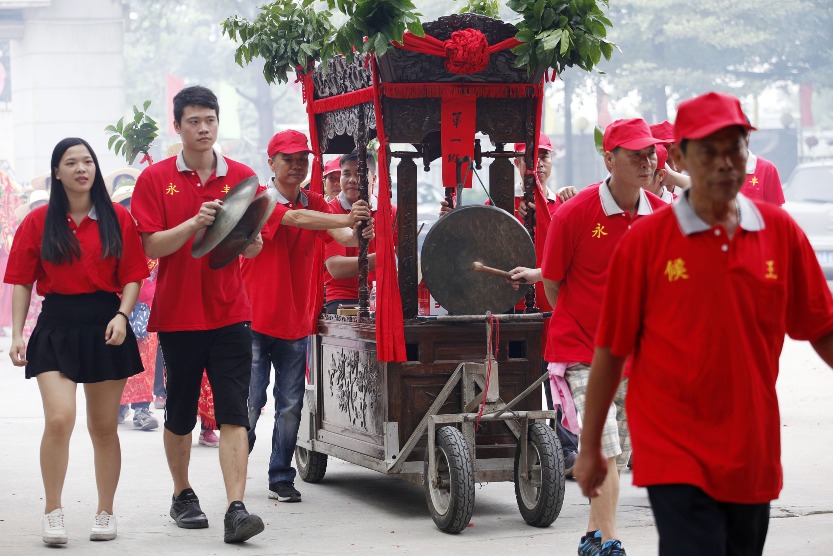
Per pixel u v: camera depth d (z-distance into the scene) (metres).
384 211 7.05
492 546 6.40
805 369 14.43
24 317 6.58
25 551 6.34
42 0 29.72
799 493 7.60
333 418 8.04
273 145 7.74
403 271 7.17
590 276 6.01
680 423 3.84
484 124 7.25
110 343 6.44
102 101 30.67
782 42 40.19
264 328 7.62
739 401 3.79
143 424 10.80
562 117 48.31
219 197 6.82
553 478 6.70
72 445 9.77
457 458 6.65
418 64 7.02
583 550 5.91
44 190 18.25
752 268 3.79
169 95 39.22
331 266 8.12
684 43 39.91
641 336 3.95
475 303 7.01
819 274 3.94
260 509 7.51
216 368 6.70
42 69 30.48
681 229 3.81
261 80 46.44
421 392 7.15
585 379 6.00
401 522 7.09
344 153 8.73
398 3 6.74
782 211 3.89
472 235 6.97
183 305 6.71
